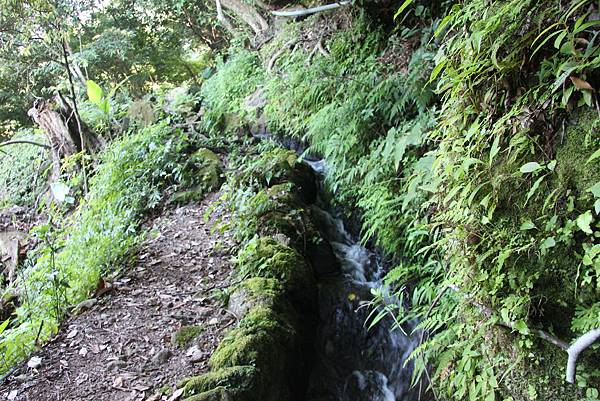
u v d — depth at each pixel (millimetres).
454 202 2367
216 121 8297
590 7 1772
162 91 10836
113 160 6273
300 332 3580
